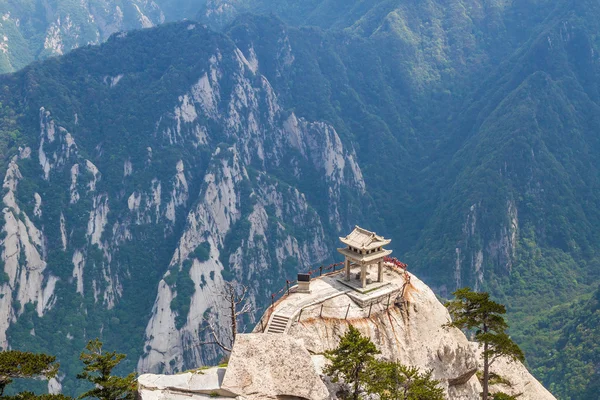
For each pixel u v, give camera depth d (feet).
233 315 207.51
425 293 209.26
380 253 205.87
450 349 199.31
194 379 155.84
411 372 161.99
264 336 161.27
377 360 175.73
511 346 189.37
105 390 156.56
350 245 205.87
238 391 149.89
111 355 158.20
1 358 133.18
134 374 160.66
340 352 159.33
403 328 197.06
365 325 190.70
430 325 200.64
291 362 156.66
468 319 191.42
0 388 137.49
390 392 162.30
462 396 201.36
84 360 158.51
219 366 189.98
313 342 181.88
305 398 152.35
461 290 193.06
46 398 142.61
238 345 158.20
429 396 157.79
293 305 192.65
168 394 151.33
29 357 136.15
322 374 167.84
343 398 166.71
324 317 189.88
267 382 152.46
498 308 186.70
